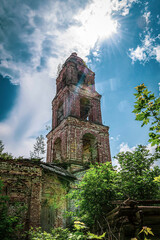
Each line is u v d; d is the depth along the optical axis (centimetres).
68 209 1274
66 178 1287
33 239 700
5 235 677
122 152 1107
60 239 729
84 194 931
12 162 1075
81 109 2452
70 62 2412
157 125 418
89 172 992
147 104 416
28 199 1036
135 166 1048
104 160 1969
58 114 2373
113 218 624
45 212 1154
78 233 463
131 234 529
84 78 2558
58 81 2602
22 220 965
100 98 2428
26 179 1077
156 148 430
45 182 1202
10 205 978
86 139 2145
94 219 834
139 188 944
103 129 2158
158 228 524
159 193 964
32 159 1161
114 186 917
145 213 520
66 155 1812
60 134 2044
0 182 800
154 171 966
